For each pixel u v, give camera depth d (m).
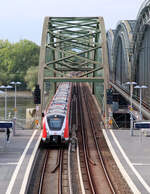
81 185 65.56
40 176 74.25
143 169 74.94
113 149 93.88
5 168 73.88
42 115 116.81
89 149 99.19
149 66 165.12
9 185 62.72
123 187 66.19
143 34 172.75
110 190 65.56
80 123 138.12
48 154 93.50
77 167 81.06
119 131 120.00
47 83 170.75
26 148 93.31
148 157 85.19
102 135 117.25
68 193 63.66
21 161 79.69
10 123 96.62
